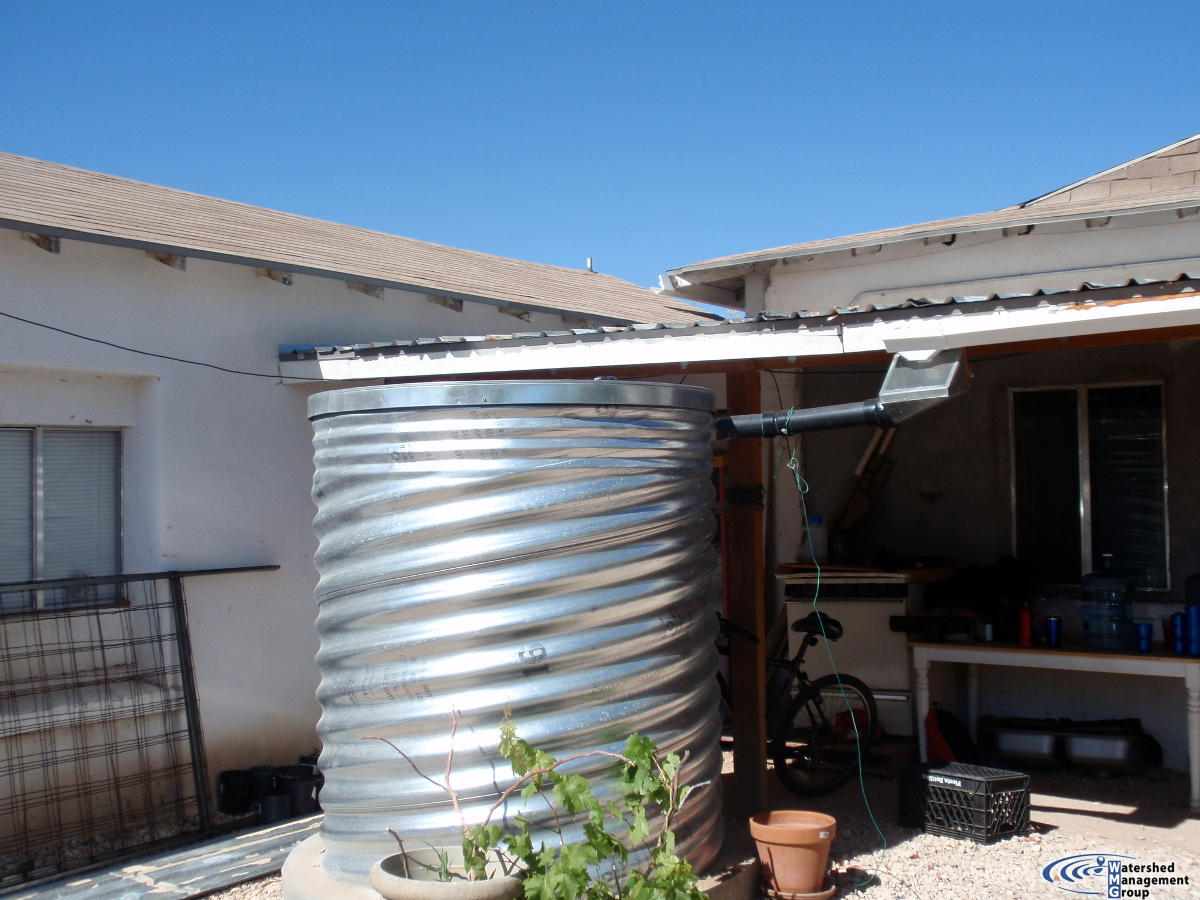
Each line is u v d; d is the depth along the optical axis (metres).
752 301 8.83
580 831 3.86
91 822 5.97
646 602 4.11
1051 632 6.92
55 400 6.22
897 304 4.79
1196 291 4.18
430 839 3.84
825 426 5.10
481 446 3.90
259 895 4.92
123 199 7.71
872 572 7.54
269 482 7.07
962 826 5.80
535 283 10.84
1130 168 8.97
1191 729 6.33
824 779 6.89
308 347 7.04
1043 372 7.84
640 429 4.16
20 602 6.10
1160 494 7.41
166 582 6.48
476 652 3.85
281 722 7.04
